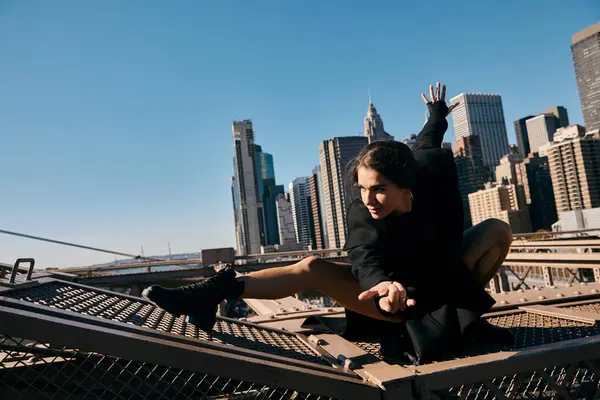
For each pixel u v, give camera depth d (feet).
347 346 6.17
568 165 481.05
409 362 6.01
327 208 614.34
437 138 7.09
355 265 5.88
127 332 4.45
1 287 5.18
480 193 608.60
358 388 4.48
